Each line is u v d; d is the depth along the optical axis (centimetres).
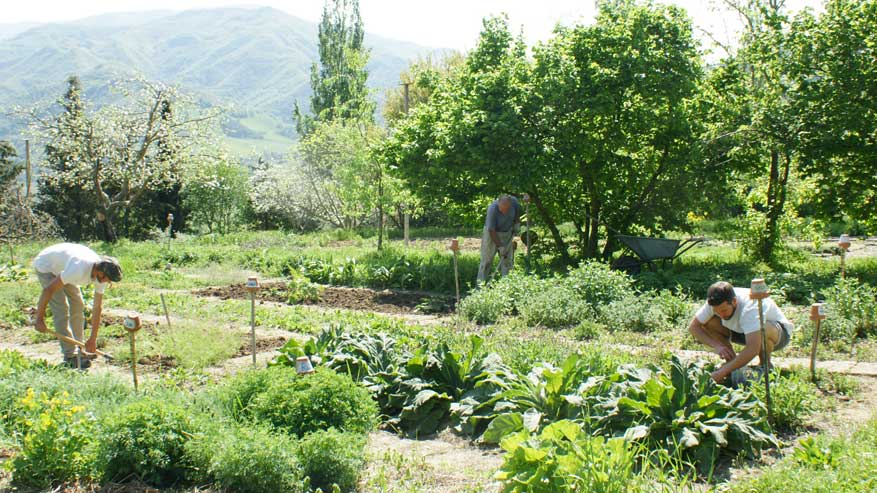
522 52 1630
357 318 1153
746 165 1606
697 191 1593
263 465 484
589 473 426
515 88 1515
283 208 3400
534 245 1709
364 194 2144
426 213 3378
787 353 831
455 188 1641
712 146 1551
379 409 652
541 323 1066
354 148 2308
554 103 1516
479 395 652
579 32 1562
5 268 1750
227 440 498
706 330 699
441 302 1312
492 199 1647
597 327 995
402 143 1700
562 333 1003
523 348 801
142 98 3162
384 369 722
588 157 1566
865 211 1485
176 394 640
